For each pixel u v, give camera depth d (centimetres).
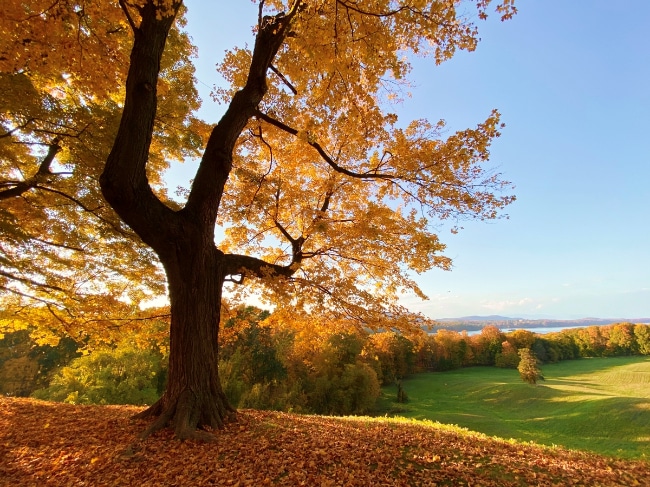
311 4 507
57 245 849
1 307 926
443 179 650
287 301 729
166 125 859
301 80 588
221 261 665
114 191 491
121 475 445
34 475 462
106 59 558
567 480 466
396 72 516
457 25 482
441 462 507
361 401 3284
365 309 734
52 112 674
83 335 1044
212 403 608
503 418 3216
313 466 468
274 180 885
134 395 2188
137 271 948
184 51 860
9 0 416
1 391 2816
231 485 417
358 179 815
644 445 2120
